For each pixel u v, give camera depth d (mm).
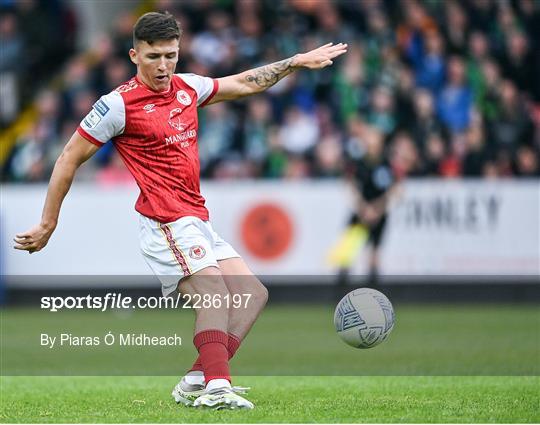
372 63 60594
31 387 26031
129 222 55000
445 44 60969
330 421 18891
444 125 58438
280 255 55156
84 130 21109
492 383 25672
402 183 55312
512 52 62031
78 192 55000
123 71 62656
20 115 68125
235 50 61969
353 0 63344
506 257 55188
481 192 55125
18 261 55000
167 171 21391
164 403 22094
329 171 56969
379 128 57938
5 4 71000
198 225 21500
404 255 55281
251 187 55094
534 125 59188
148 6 73938
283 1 63625
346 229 55250
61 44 71562
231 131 58375
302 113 58625
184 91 21969
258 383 26484
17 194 55094
